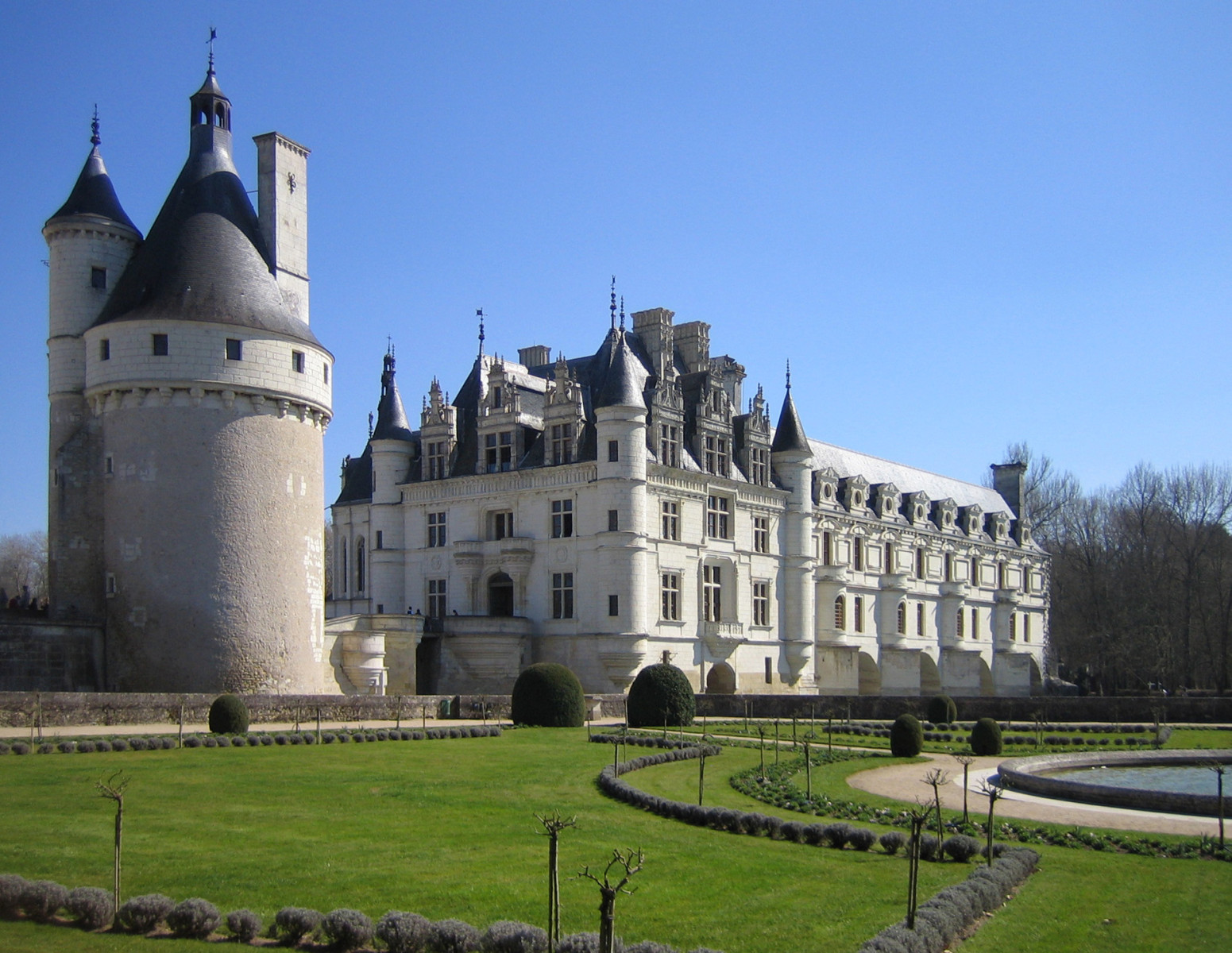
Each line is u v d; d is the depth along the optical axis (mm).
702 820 23219
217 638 46094
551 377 78688
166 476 46531
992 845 21047
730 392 81562
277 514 48375
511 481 68875
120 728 37219
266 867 17969
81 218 50250
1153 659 99375
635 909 16281
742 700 57969
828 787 30781
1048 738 47281
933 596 100188
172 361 46625
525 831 21734
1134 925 16438
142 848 19172
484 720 49469
